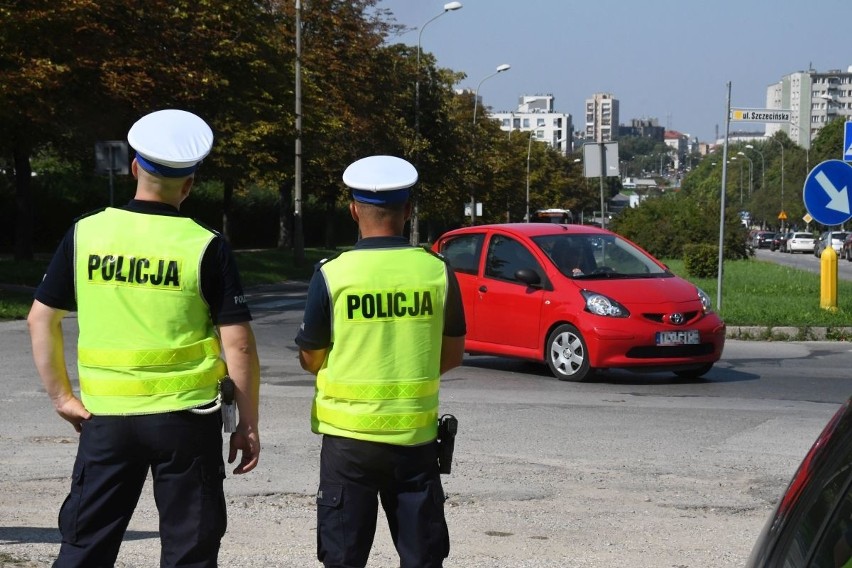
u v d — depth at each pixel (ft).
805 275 108.88
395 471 12.70
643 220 153.17
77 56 85.05
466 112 229.86
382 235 13.05
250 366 12.54
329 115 140.77
